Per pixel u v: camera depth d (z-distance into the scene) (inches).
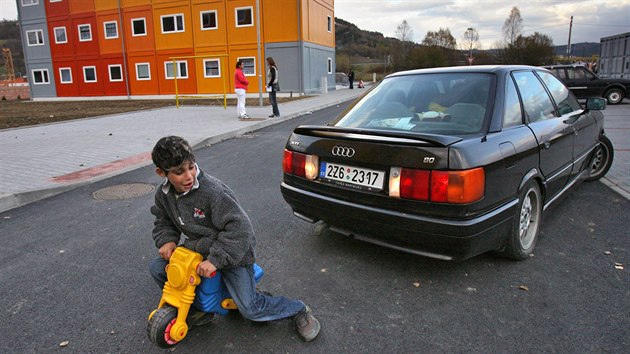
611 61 990.4
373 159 120.3
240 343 100.6
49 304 119.5
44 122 572.1
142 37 1251.8
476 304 114.3
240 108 541.6
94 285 130.0
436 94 144.9
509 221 124.4
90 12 1295.5
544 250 145.9
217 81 1196.5
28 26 1395.2
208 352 97.4
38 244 161.9
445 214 110.1
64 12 1331.2
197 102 945.5
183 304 92.1
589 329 102.0
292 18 1102.4
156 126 483.5
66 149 348.2
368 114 151.4
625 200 196.5
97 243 162.1
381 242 127.2
